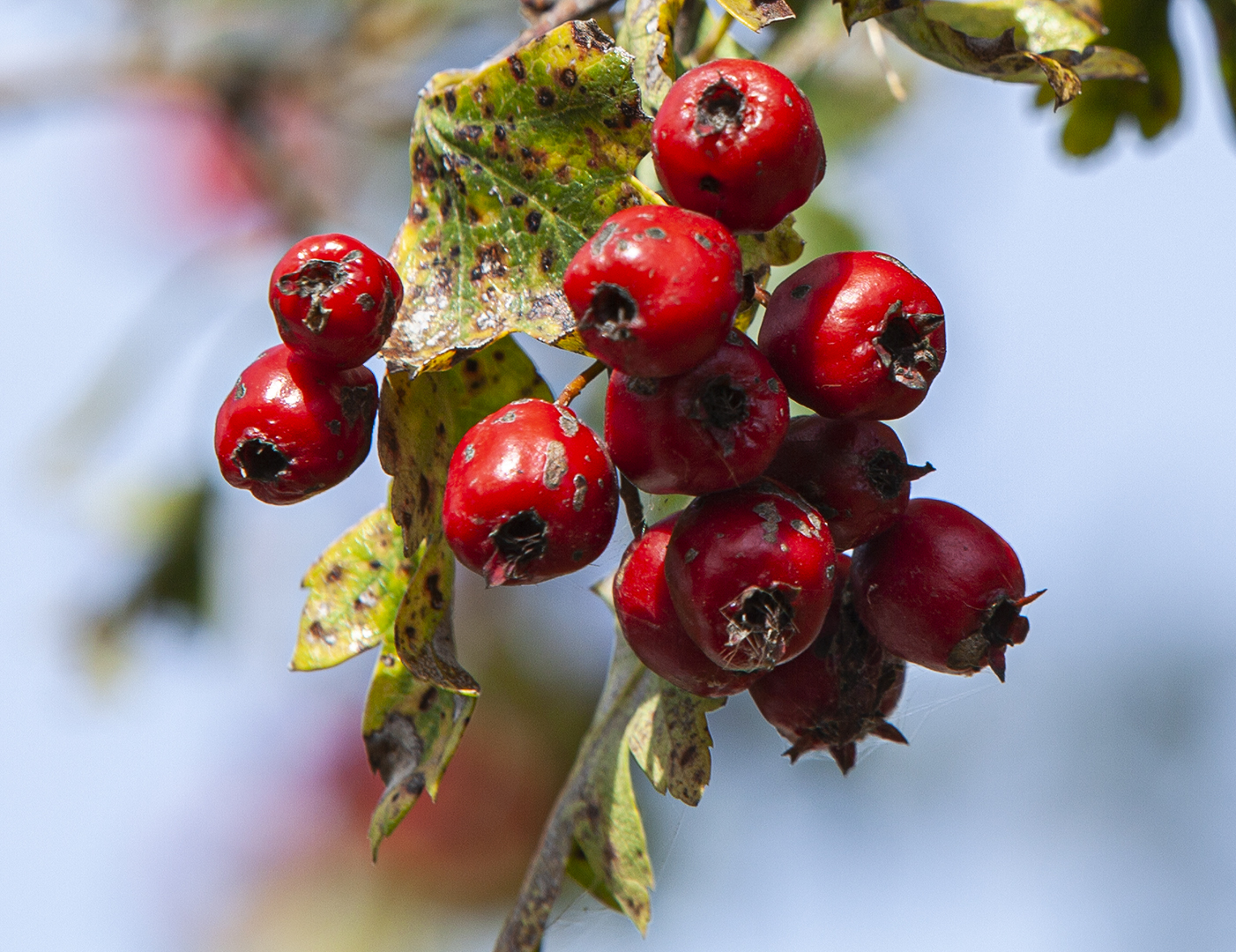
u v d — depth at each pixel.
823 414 0.33
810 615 0.33
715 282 0.32
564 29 0.33
